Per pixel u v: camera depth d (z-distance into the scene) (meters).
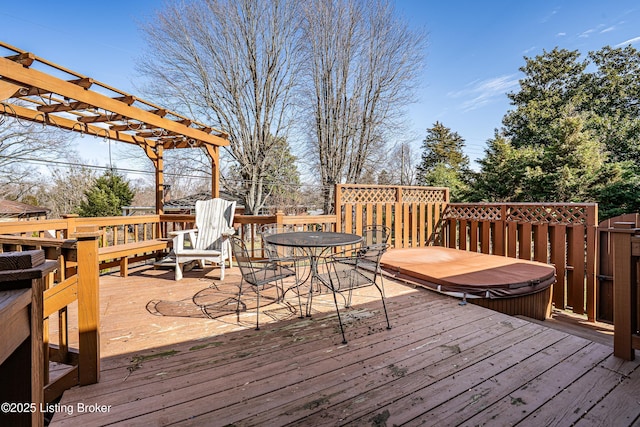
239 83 13.59
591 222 3.89
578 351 2.26
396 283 4.12
